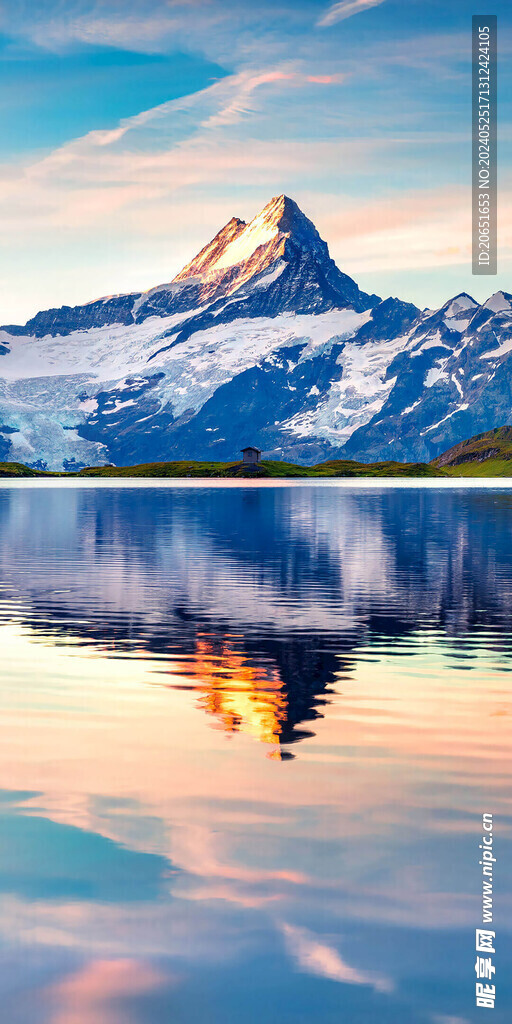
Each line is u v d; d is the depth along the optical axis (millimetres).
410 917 12180
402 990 10648
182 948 11445
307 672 28141
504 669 28516
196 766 18516
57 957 11273
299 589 48125
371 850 14234
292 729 21453
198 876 13336
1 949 11422
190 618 38625
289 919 12133
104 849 14250
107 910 12344
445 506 152500
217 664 29266
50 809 16031
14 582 51062
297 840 14625
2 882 13148
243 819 15547
